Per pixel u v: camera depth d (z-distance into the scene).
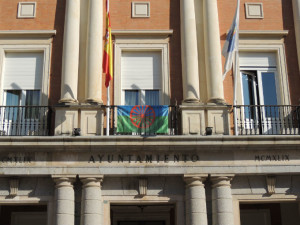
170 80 14.47
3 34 14.62
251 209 15.37
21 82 14.50
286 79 14.70
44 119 13.73
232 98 14.52
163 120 13.38
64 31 14.49
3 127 13.50
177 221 12.73
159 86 14.60
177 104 14.24
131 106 13.42
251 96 14.81
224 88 14.59
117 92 14.33
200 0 15.16
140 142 12.65
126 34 14.77
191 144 12.69
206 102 14.09
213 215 12.64
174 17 15.12
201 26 14.91
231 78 14.68
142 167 12.73
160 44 14.80
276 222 15.18
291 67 14.84
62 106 13.34
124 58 14.77
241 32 14.89
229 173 12.75
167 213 16.06
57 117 13.31
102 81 14.41
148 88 14.58
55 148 12.66
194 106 13.47
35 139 12.55
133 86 14.57
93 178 12.60
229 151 12.94
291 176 13.12
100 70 14.10
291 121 14.14
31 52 14.72
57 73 14.42
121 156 12.81
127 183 12.91
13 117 13.62
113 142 12.62
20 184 12.84
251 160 12.91
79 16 14.71
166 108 13.47
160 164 12.77
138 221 16.23
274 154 12.98
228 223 12.44
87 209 12.41
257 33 14.95
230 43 13.59
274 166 12.84
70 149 12.69
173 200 12.85
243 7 15.42
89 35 14.34
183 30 14.58
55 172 12.59
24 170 12.61
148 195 12.85
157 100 14.55
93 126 13.29
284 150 13.01
